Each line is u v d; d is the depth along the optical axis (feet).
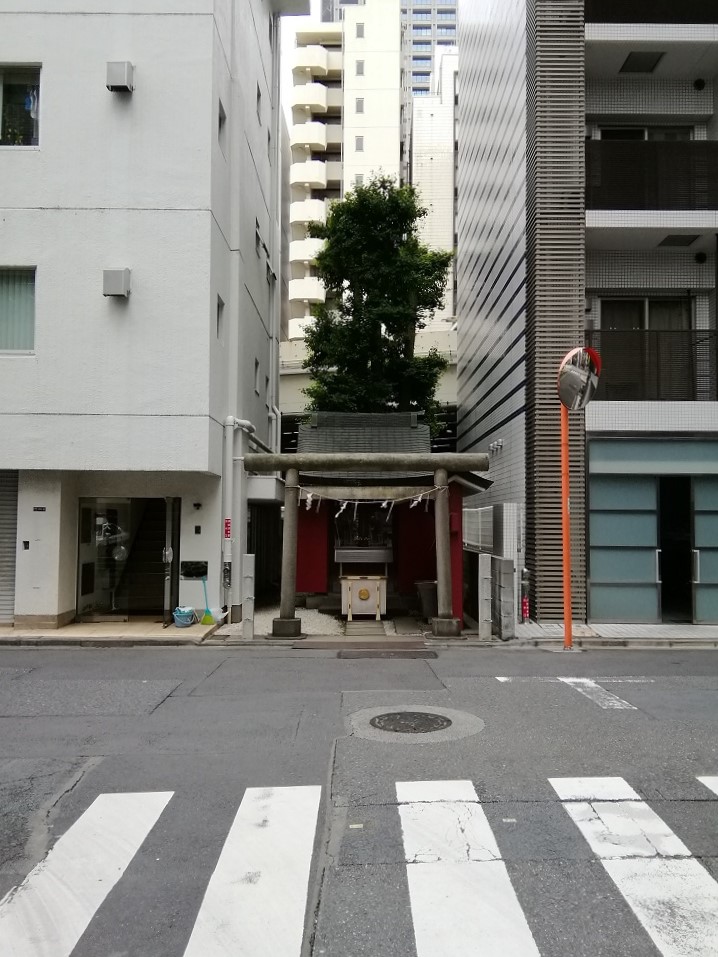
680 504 51.88
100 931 11.57
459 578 44.06
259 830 15.03
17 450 40.57
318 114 182.19
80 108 41.81
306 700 25.70
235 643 38.65
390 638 40.09
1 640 38.42
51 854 14.20
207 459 40.78
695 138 50.67
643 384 45.88
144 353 40.98
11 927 11.74
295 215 171.32
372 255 67.82
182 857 14.01
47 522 41.75
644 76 50.03
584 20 46.85
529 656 35.42
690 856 13.83
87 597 45.50
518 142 51.26
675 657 35.19
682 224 45.34
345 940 11.20
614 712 23.94
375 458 41.57
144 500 47.16
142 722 22.97
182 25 42.27
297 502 41.88
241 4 51.08
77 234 41.37
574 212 45.11
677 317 50.03
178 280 41.32
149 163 41.68
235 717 23.48
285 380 105.19
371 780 17.74
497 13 61.05
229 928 11.58
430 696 26.25
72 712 24.25
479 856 13.83
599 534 44.73
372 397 67.77
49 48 41.98
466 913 11.89
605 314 50.24
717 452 44.80
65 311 41.09
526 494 46.91
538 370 44.86
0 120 42.55
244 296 51.13
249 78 54.49
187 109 41.93
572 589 44.16
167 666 32.40
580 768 18.51
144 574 45.98
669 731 21.75
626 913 11.88
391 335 73.26
